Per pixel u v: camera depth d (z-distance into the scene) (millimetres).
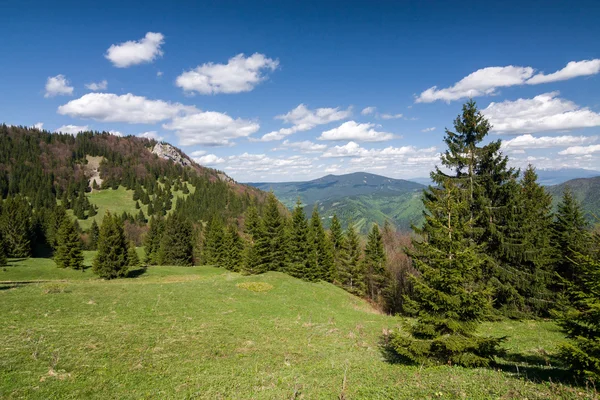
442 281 15477
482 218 29250
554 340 22312
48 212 110812
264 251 55625
